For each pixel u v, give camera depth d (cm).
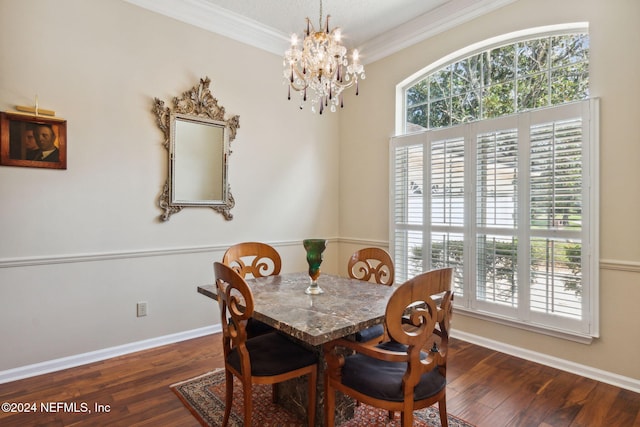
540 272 268
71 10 260
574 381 242
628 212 231
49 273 255
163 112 302
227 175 341
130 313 290
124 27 283
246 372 166
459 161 317
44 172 251
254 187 364
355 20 343
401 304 137
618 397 221
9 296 240
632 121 229
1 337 238
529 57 289
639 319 228
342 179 437
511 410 208
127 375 249
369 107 403
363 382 153
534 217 271
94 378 245
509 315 285
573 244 252
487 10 301
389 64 381
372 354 148
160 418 199
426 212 343
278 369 170
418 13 331
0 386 232
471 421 198
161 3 299
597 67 243
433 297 180
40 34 248
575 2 254
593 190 243
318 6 318
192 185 319
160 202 302
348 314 164
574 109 251
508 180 285
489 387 234
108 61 276
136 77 289
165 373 253
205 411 205
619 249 234
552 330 263
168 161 305
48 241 253
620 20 234
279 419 197
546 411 207
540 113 267
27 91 244
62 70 257
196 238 325
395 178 372
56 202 256
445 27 330
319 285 224
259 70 365
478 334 308
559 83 272
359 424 195
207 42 328
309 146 412
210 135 330
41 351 252
